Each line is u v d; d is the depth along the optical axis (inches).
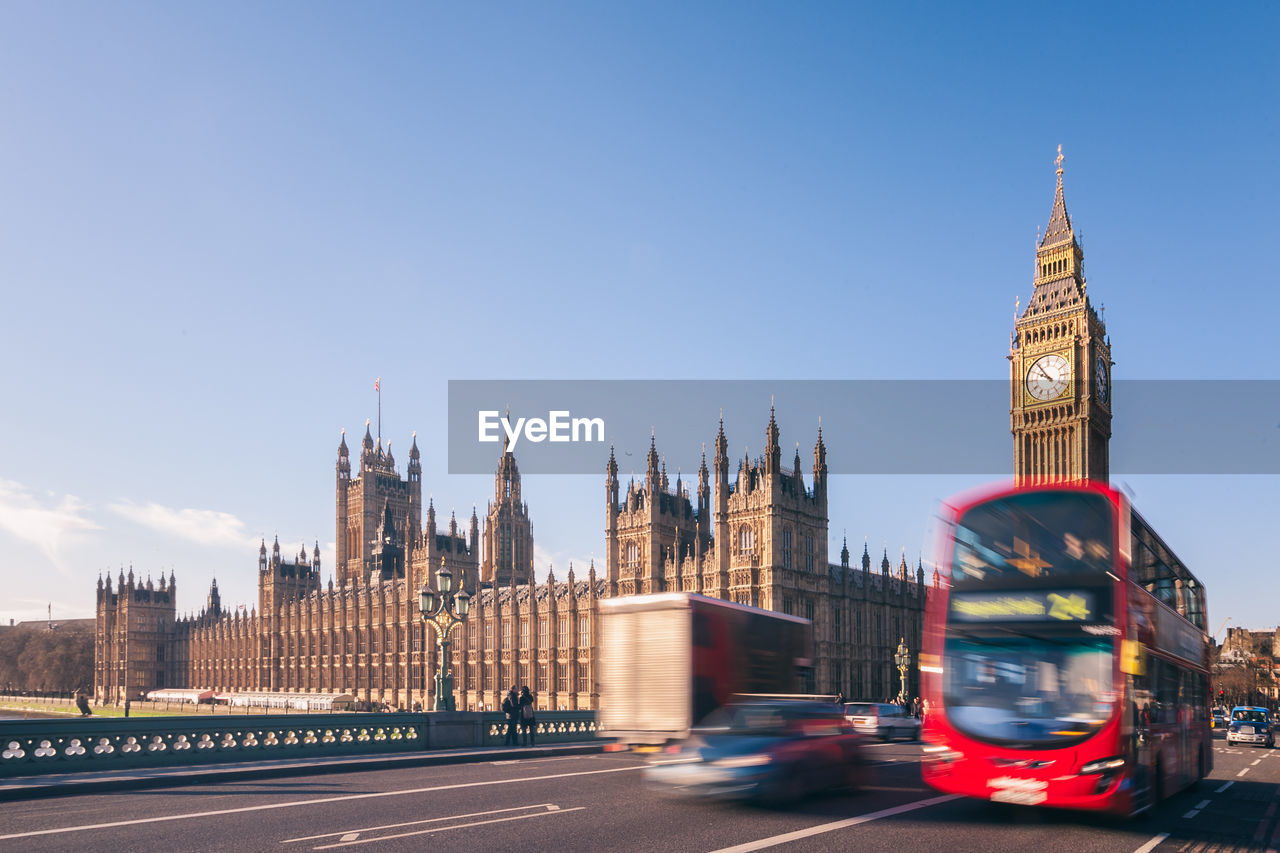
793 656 1413.6
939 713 818.2
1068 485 820.6
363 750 1434.5
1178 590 1067.9
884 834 719.7
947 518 861.2
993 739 787.4
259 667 7628.0
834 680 4197.8
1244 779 1301.7
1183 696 1050.7
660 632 1251.2
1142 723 800.3
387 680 6200.8
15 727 1082.7
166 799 933.2
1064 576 797.9
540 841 673.0
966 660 818.2
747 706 912.9
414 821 765.9
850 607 4360.2
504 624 5290.4
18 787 959.6
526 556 6978.4
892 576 4874.5
